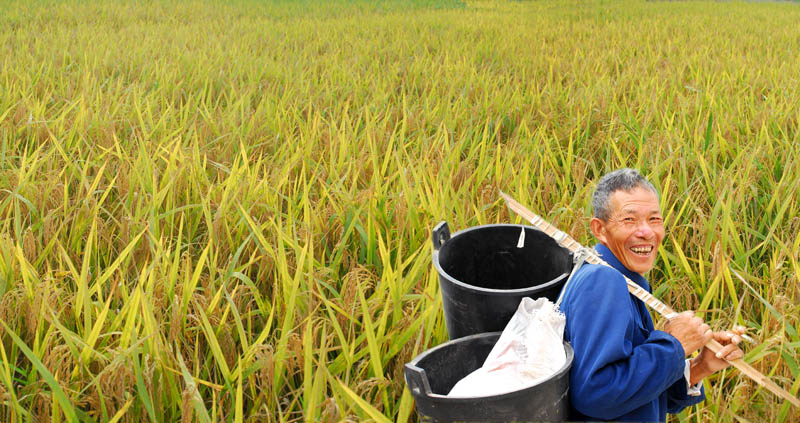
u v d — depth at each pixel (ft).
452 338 7.51
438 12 82.23
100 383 9.23
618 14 78.54
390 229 14.89
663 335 6.30
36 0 74.64
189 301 11.41
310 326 9.27
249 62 37.37
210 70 33.71
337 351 11.34
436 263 7.34
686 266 12.92
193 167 17.57
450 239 7.84
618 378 6.05
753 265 14.67
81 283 10.69
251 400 10.21
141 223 14.39
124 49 39.99
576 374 6.22
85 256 10.93
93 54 37.78
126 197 16.56
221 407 9.60
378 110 27.40
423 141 21.15
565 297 6.63
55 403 8.68
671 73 35.17
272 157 20.25
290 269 12.79
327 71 35.42
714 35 56.18
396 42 48.85
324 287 12.73
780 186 16.46
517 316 6.59
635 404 6.16
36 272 11.87
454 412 5.84
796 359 10.59
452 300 7.18
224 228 14.71
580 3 96.32
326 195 16.56
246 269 13.76
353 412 9.14
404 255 14.19
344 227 14.84
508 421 5.86
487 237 8.02
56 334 10.62
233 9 79.05
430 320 10.02
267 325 10.19
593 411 6.20
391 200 16.60
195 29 56.08
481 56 43.65
